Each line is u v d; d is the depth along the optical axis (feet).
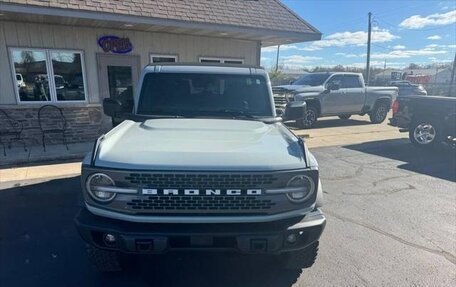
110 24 26.99
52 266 10.41
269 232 8.05
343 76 42.45
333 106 41.19
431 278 10.08
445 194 17.71
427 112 28.84
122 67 30.14
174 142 8.96
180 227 8.04
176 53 32.17
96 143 8.42
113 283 9.68
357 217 14.58
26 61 26.35
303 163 8.34
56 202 15.65
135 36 30.12
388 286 9.67
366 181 19.86
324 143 31.32
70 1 23.80
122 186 7.88
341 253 11.49
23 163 22.40
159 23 26.86
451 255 11.45
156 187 7.84
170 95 12.89
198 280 9.91
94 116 29.19
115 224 8.05
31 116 26.73
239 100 12.91
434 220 14.37
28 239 12.08
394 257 11.27
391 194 17.62
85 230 8.07
